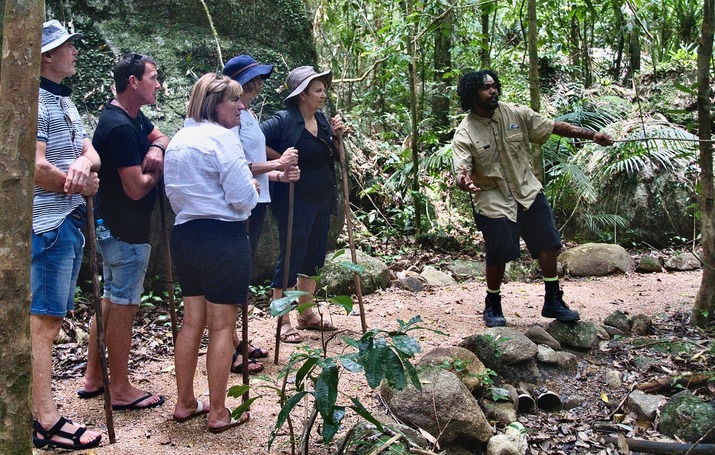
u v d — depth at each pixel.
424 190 8.17
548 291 4.91
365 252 7.28
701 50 4.95
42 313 3.25
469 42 8.80
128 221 3.66
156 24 6.25
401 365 2.96
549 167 8.54
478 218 4.93
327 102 7.11
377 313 5.48
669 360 4.73
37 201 3.23
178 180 3.44
